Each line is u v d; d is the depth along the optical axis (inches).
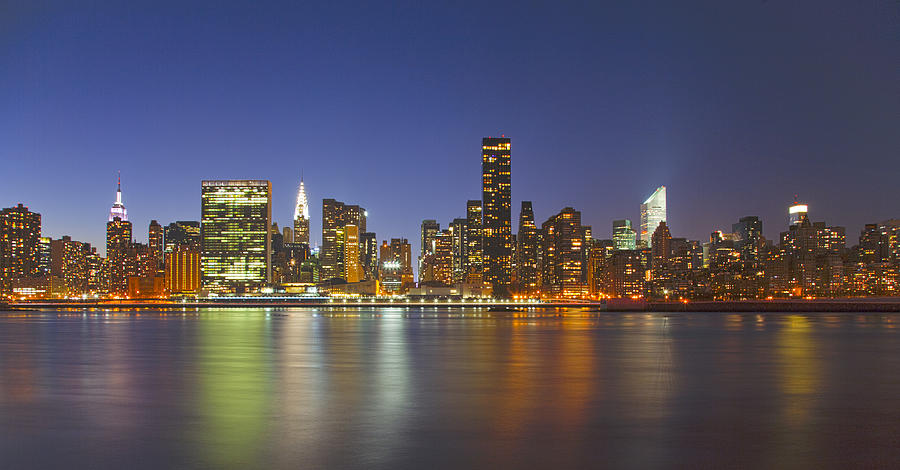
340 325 7711.6
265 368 2635.3
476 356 3223.4
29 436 1323.8
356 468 1083.9
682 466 1095.0
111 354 3398.1
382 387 2041.1
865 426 1409.9
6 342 4488.2
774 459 1137.4
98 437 1311.5
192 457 1155.9
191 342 4421.8
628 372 2475.4
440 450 1199.6
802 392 1924.2
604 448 1213.1
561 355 3282.5
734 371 2509.8
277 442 1262.3
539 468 1085.1
